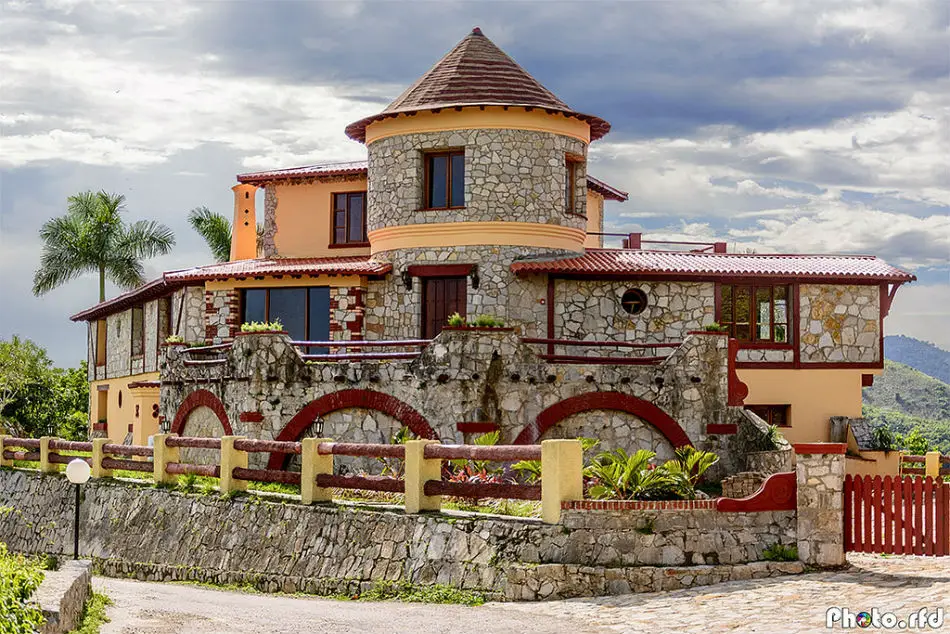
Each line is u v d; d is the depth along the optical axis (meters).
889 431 36.38
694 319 35.47
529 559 21.88
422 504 23.86
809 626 17.41
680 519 22.03
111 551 30.12
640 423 30.47
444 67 36.53
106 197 64.31
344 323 36.22
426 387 30.05
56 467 34.97
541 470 22.88
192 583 26.98
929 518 21.62
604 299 35.31
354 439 30.88
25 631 13.95
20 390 68.44
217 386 33.50
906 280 36.28
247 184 43.62
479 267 34.84
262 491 27.98
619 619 19.11
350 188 40.53
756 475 25.84
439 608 21.06
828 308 36.38
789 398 35.97
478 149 34.97
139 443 43.94
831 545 22.23
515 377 30.00
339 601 22.94
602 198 46.09
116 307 49.28
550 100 36.12
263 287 37.69
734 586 21.03
